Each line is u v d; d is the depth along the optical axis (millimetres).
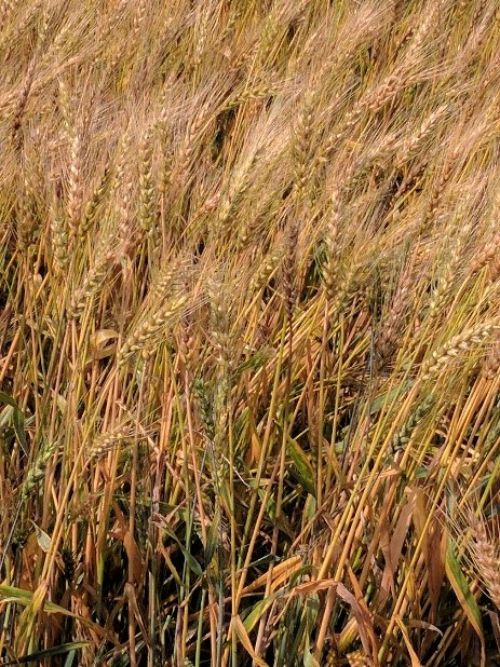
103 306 1467
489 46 2078
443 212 1449
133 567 1338
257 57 1830
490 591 1248
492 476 1348
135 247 1439
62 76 1602
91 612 1396
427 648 1376
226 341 1244
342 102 1607
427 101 1827
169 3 1841
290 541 1450
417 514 1318
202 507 1324
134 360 1475
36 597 1264
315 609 1329
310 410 1438
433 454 1490
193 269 1321
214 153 1829
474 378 1502
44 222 1435
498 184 1399
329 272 1325
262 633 1324
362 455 1350
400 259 1375
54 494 1370
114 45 1772
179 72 1892
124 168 1370
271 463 1479
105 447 1281
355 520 1276
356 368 1572
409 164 1742
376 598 1348
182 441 1349
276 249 1373
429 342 1389
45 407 1378
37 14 1718
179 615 1314
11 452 1530
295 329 1532
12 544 1383
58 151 1432
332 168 1524
